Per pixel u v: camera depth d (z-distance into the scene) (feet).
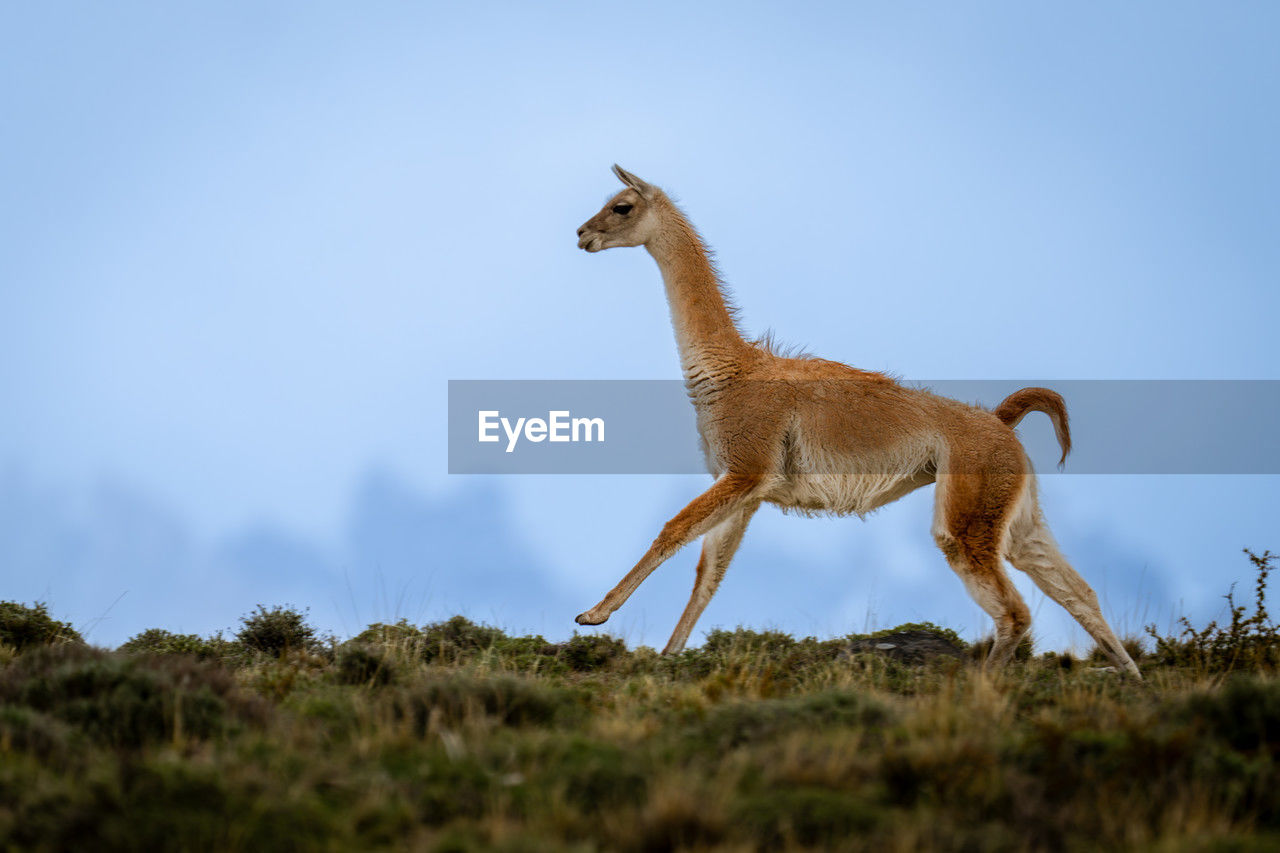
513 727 89.30
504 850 60.90
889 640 142.82
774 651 135.54
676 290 152.66
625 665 130.72
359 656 112.37
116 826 62.75
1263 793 72.23
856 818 66.80
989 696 96.22
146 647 137.39
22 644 134.62
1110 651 133.08
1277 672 115.44
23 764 73.15
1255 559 132.26
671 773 72.84
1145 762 75.31
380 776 73.20
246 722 86.02
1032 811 68.74
